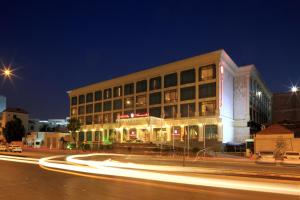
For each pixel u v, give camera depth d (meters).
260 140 51.78
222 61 61.72
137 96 76.00
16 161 31.08
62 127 135.25
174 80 68.19
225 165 32.31
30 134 102.56
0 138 110.62
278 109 74.62
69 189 14.00
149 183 15.79
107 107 84.25
